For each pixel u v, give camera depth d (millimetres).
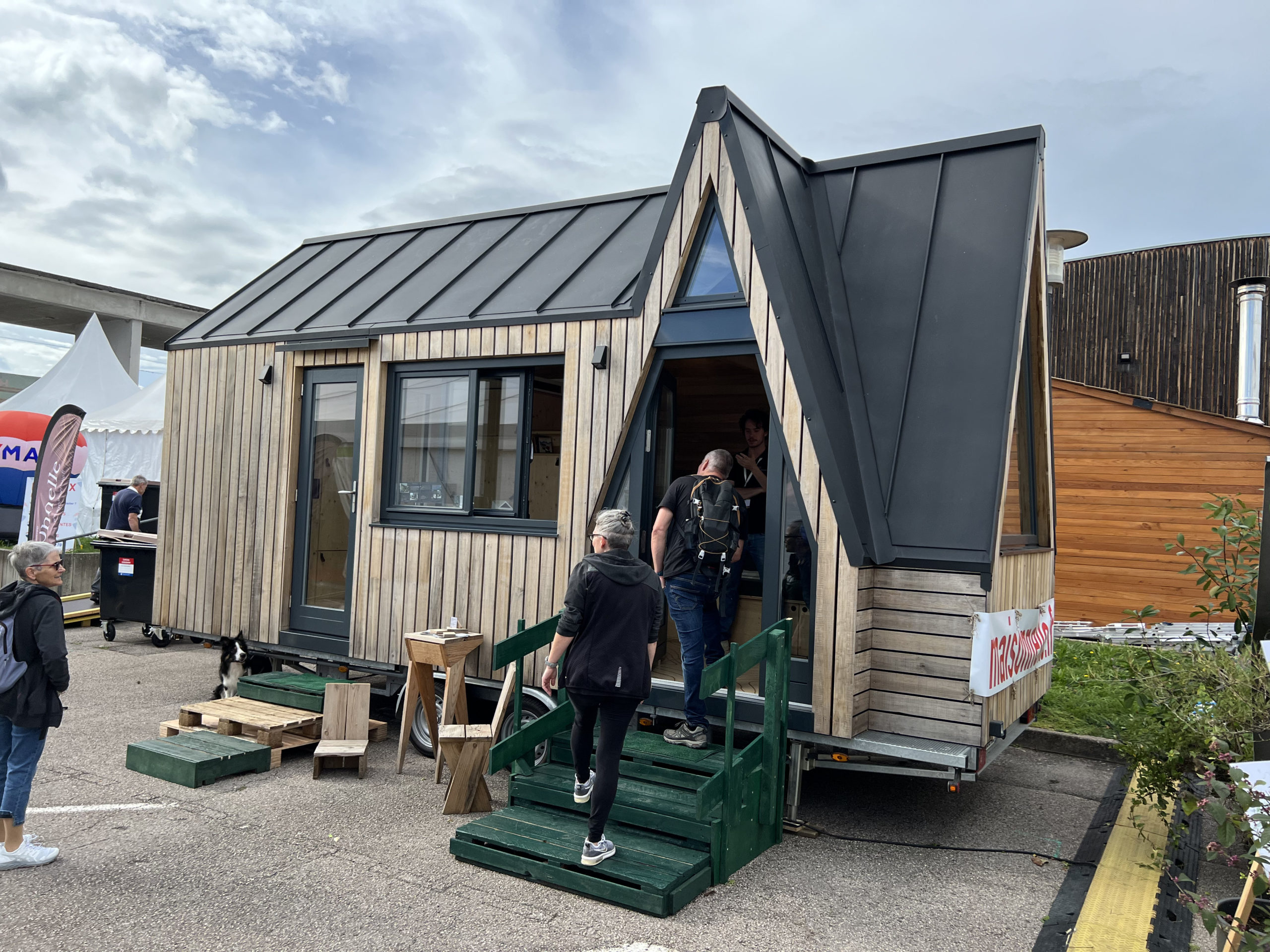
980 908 4332
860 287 6285
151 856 4707
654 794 5008
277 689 7145
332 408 7789
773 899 4395
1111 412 10609
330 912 4102
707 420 8969
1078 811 5832
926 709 5211
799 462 5402
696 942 3906
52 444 11797
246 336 8375
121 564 10781
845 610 5188
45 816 5258
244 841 4945
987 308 5730
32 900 4141
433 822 5352
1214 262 15180
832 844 5188
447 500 7109
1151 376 15594
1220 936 3652
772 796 5043
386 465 7453
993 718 5289
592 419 6309
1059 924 4160
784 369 5492
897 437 5645
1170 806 5762
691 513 5422
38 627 4410
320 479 7805
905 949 3895
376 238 9539
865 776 6637
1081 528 10711
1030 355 6605
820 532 5297
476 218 8898
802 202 6691
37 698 4418
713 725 5734
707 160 5938
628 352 6176
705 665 5891
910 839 5301
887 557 5305
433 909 4164
